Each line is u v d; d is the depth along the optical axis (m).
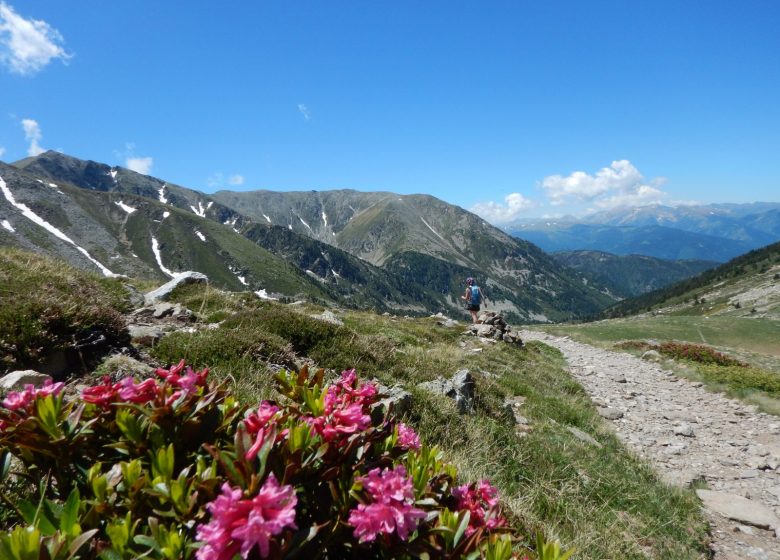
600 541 6.01
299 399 2.74
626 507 7.57
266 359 8.35
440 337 21.36
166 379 2.45
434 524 2.15
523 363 19.77
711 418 15.45
